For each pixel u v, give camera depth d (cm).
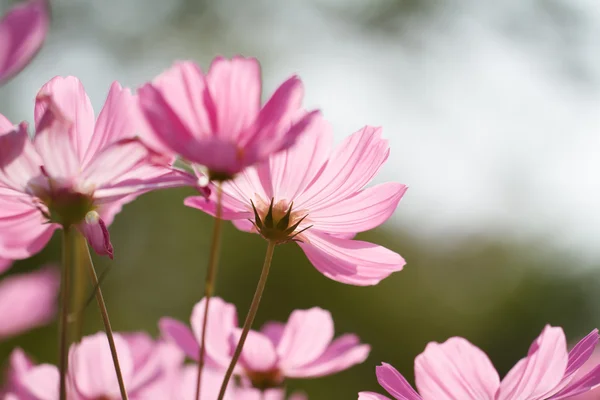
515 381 57
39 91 55
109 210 58
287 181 58
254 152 52
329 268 58
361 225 58
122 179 54
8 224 54
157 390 65
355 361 66
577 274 330
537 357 56
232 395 66
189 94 53
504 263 324
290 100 53
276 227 57
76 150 55
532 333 319
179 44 375
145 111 52
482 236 329
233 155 52
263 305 256
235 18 382
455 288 313
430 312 296
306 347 66
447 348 57
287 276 258
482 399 56
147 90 52
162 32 373
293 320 66
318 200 58
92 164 54
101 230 54
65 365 54
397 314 285
